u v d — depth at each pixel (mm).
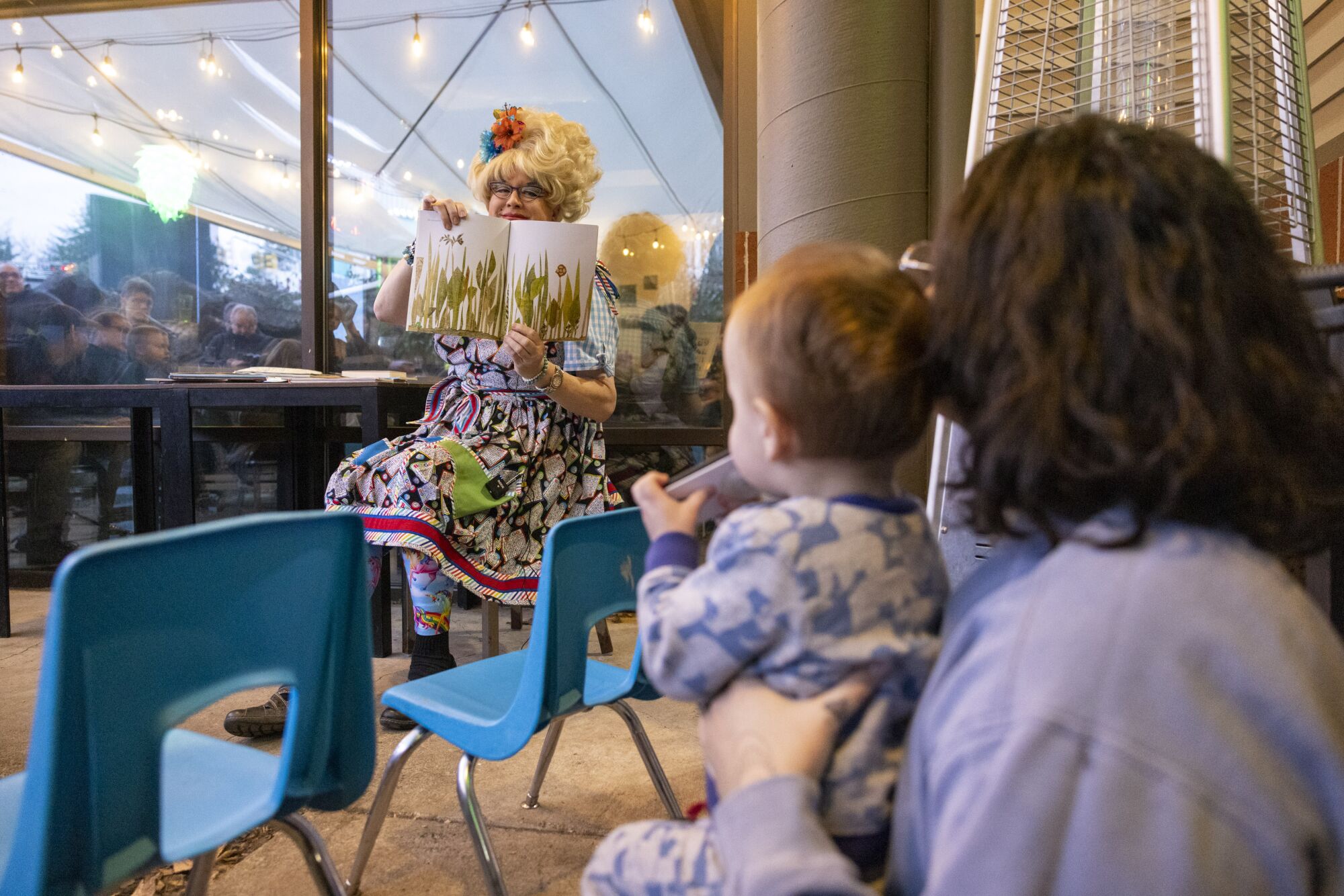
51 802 611
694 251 3314
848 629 576
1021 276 468
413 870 1395
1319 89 2951
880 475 627
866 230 1712
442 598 1971
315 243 3434
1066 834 396
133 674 668
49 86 3541
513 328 1881
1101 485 454
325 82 3434
